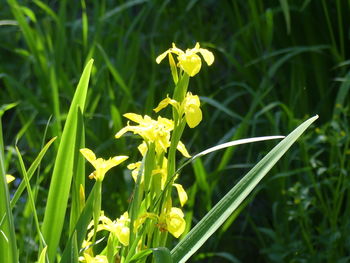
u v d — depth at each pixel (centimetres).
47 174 357
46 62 389
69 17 508
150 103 359
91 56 377
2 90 476
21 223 311
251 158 390
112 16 439
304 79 378
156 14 441
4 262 166
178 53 154
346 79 333
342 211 362
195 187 308
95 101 367
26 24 389
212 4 465
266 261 353
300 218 327
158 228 156
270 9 361
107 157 351
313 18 389
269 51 369
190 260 343
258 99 343
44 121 382
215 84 431
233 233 382
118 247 166
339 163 354
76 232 156
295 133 157
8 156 327
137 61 415
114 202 349
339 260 305
